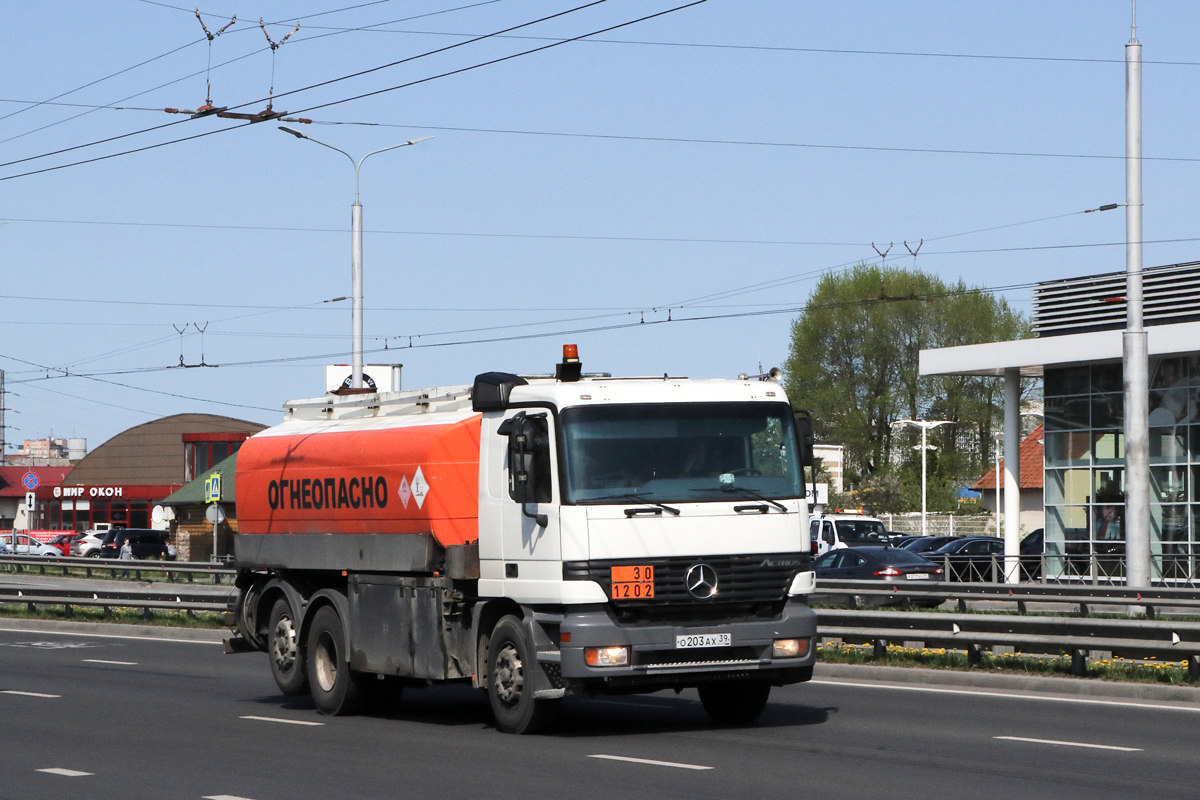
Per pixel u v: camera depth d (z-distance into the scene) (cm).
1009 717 2442
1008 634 3109
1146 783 1764
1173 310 5962
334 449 2661
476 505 2370
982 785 1756
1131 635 2906
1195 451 6000
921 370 7000
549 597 2183
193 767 1998
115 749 2191
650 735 2272
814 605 5084
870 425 13325
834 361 13312
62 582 8112
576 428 2202
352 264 6050
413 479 2414
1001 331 12912
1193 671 2731
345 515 2616
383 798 1725
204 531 11362
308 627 2773
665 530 2192
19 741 2289
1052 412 6619
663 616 2194
